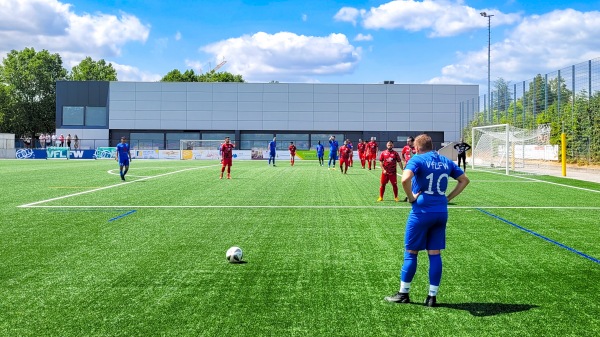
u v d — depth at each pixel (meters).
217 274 6.02
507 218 10.57
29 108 78.56
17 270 6.18
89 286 5.51
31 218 10.31
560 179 22.00
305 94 58.66
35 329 4.26
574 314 4.68
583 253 7.25
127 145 20.09
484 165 35.22
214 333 4.17
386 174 13.57
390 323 4.42
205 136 58.97
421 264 6.56
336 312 4.70
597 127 27.56
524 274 6.10
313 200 13.67
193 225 9.59
